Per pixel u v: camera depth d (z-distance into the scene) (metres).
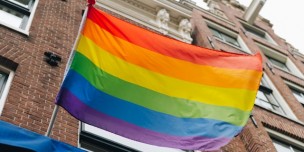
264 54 20.44
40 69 8.48
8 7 10.61
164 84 6.61
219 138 6.10
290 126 12.89
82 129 7.64
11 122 6.62
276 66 19.56
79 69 6.05
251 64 7.02
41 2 11.51
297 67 20.08
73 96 5.79
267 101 15.23
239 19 24.05
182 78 6.75
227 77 6.89
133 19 14.99
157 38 7.07
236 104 6.57
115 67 6.43
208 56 7.12
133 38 6.88
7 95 7.24
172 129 6.11
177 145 5.96
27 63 8.45
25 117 6.92
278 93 15.81
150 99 6.35
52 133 6.95
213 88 6.73
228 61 7.09
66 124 7.41
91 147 7.55
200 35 17.39
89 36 6.44
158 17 15.74
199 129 6.18
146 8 15.88
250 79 6.85
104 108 5.97
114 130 5.85
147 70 6.64
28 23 10.20
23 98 7.37
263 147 10.21
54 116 5.54
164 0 16.06
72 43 10.19
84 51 6.25
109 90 6.16
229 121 6.32
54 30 10.37
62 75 8.69
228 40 19.94
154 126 6.08
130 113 6.09
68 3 12.36
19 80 7.80
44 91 7.88
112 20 6.84
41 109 7.35
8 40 8.88
